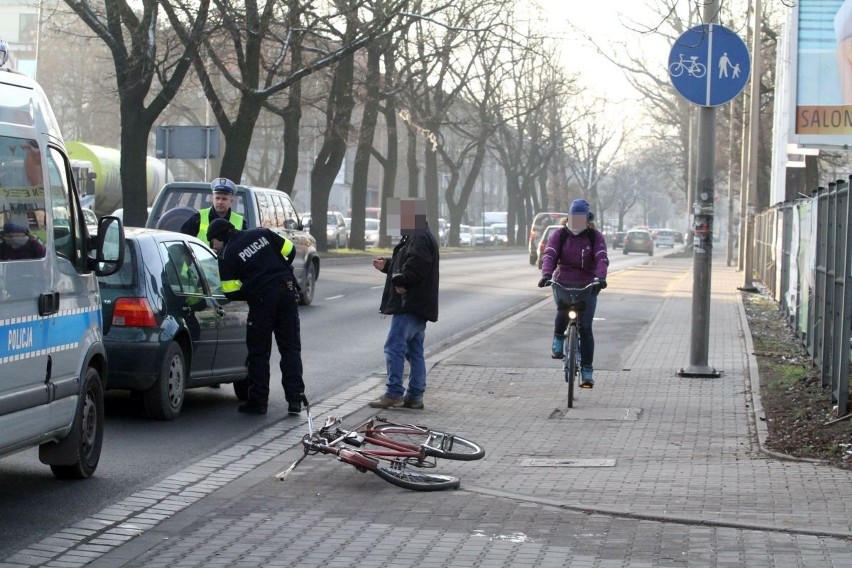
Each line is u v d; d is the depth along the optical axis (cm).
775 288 2644
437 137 5594
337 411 1122
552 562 600
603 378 1330
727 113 5225
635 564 595
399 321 1123
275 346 1638
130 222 2978
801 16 2372
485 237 8800
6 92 680
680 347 1634
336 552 623
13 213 669
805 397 1159
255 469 859
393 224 1120
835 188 1127
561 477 819
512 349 1602
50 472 835
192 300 1099
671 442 953
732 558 604
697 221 1322
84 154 4275
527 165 8112
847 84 2359
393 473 786
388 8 3103
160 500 751
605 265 1188
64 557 616
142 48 2877
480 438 979
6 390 657
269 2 2880
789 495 746
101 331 824
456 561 604
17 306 669
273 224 2180
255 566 598
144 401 1044
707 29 1291
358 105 4272
